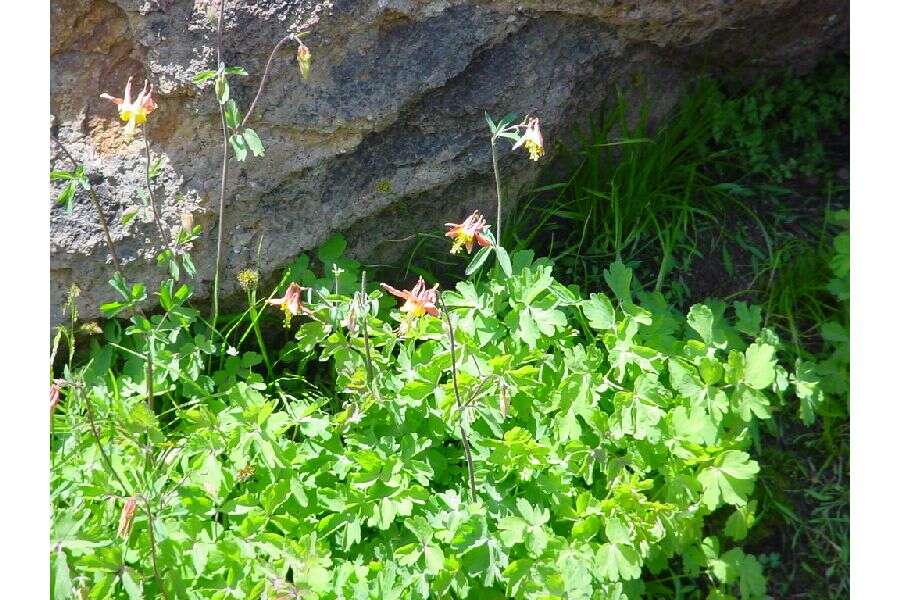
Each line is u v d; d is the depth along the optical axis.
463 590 2.32
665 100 3.35
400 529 2.49
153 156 2.79
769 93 3.55
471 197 3.01
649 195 3.27
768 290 3.14
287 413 2.59
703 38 3.14
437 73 2.76
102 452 2.29
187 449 2.49
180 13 2.65
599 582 2.40
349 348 2.57
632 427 2.48
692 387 2.54
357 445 2.58
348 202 2.86
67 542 2.16
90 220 2.76
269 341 3.07
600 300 2.68
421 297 2.26
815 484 2.86
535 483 2.54
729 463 2.47
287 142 2.75
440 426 2.59
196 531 2.34
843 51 3.59
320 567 2.26
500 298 2.71
